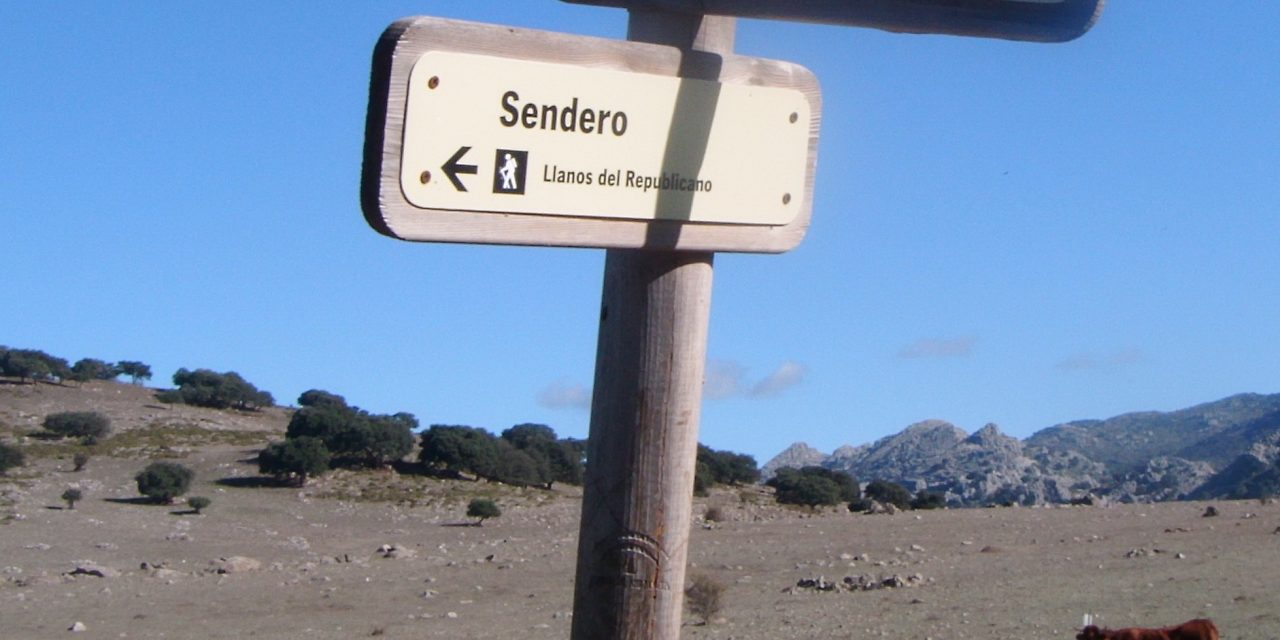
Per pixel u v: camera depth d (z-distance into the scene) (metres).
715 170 3.16
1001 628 18.98
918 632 19.16
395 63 2.78
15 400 95.81
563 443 84.31
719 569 32.28
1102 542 32.19
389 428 77.81
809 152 3.29
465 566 36.12
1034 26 3.31
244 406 107.12
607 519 3.14
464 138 2.85
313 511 64.69
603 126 3.01
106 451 81.06
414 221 2.82
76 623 26.62
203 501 62.78
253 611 28.61
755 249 3.24
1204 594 21.08
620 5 3.12
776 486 69.75
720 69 3.15
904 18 3.21
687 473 3.17
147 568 39.78
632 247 3.07
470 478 76.75
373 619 26.52
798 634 19.89
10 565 42.34
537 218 2.95
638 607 3.12
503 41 2.88
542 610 26.55
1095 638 10.46
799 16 3.17
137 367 110.12
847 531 39.62
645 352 3.14
